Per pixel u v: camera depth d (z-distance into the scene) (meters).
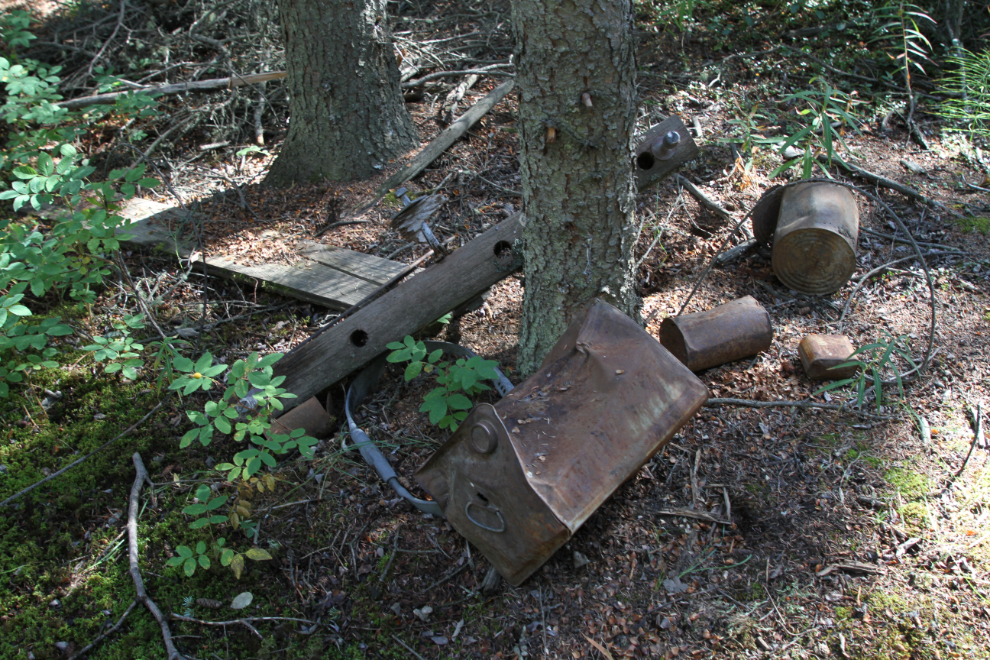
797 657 2.46
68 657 2.64
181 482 3.19
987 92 5.34
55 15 6.55
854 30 6.16
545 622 2.62
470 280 3.43
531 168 2.83
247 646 2.65
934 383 3.41
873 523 2.82
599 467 2.46
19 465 3.29
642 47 6.18
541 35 2.49
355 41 4.63
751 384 3.48
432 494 2.66
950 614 2.52
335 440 3.35
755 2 6.52
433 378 3.61
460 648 2.59
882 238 4.39
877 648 2.46
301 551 2.91
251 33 6.06
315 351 3.38
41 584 2.86
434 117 5.45
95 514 3.10
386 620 2.68
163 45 6.02
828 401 3.35
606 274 3.07
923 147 5.18
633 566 2.76
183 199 4.87
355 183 4.89
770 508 2.92
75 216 3.46
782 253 3.88
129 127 5.43
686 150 3.70
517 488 2.34
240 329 3.94
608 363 2.61
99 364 3.73
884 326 3.77
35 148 4.10
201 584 2.83
